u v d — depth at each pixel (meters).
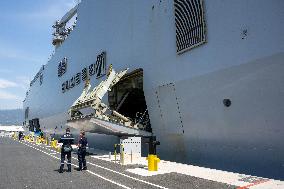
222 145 14.09
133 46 23.95
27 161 17.53
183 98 17.11
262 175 11.67
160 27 19.83
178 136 17.91
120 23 26.97
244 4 12.45
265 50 11.32
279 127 10.92
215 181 10.20
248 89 12.26
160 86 19.53
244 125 12.65
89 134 33.88
